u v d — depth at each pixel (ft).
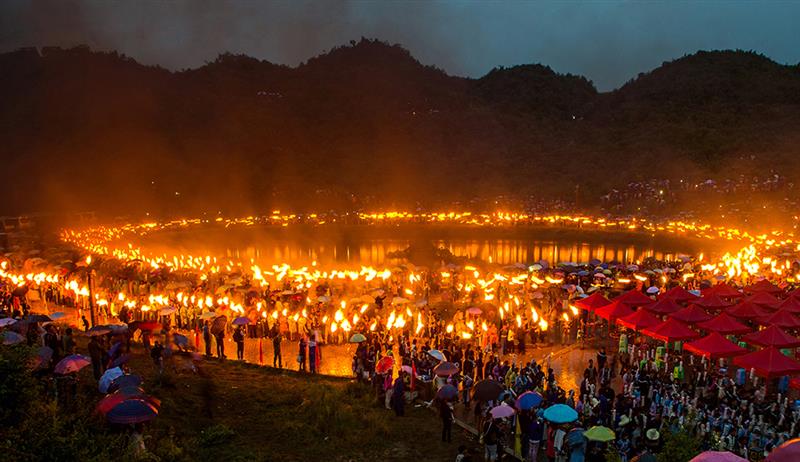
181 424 76.28
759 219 319.06
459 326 131.85
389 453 75.25
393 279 190.80
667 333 110.32
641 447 69.05
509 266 210.79
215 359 113.70
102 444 51.49
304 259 310.45
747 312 123.95
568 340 136.46
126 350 105.40
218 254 312.91
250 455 70.33
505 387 90.58
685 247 310.24
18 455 44.16
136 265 178.81
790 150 440.45
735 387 97.35
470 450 66.85
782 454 51.96
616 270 202.39
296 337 132.16
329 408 84.28
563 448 71.31
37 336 90.84
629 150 520.83
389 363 91.86
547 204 427.74
